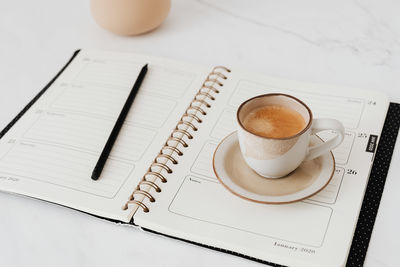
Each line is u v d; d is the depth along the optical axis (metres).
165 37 1.09
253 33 1.09
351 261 0.65
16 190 0.76
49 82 0.98
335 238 0.65
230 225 0.68
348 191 0.71
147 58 1.00
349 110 0.84
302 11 1.14
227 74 0.95
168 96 0.92
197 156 0.79
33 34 1.13
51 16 1.18
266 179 0.72
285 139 0.65
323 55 1.02
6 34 1.13
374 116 0.82
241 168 0.73
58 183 0.77
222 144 0.76
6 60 1.06
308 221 0.68
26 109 0.92
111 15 1.03
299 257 0.64
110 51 1.03
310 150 0.71
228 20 1.13
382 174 0.75
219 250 0.68
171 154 0.79
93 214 0.73
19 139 0.86
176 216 0.70
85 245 0.71
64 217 0.74
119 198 0.74
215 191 0.73
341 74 0.96
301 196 0.67
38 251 0.70
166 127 0.86
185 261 0.67
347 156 0.76
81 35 1.11
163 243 0.70
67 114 0.90
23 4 1.23
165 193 0.74
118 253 0.69
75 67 1.00
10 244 0.71
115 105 0.91
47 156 0.82
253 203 0.71
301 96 0.88
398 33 1.05
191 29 1.11
